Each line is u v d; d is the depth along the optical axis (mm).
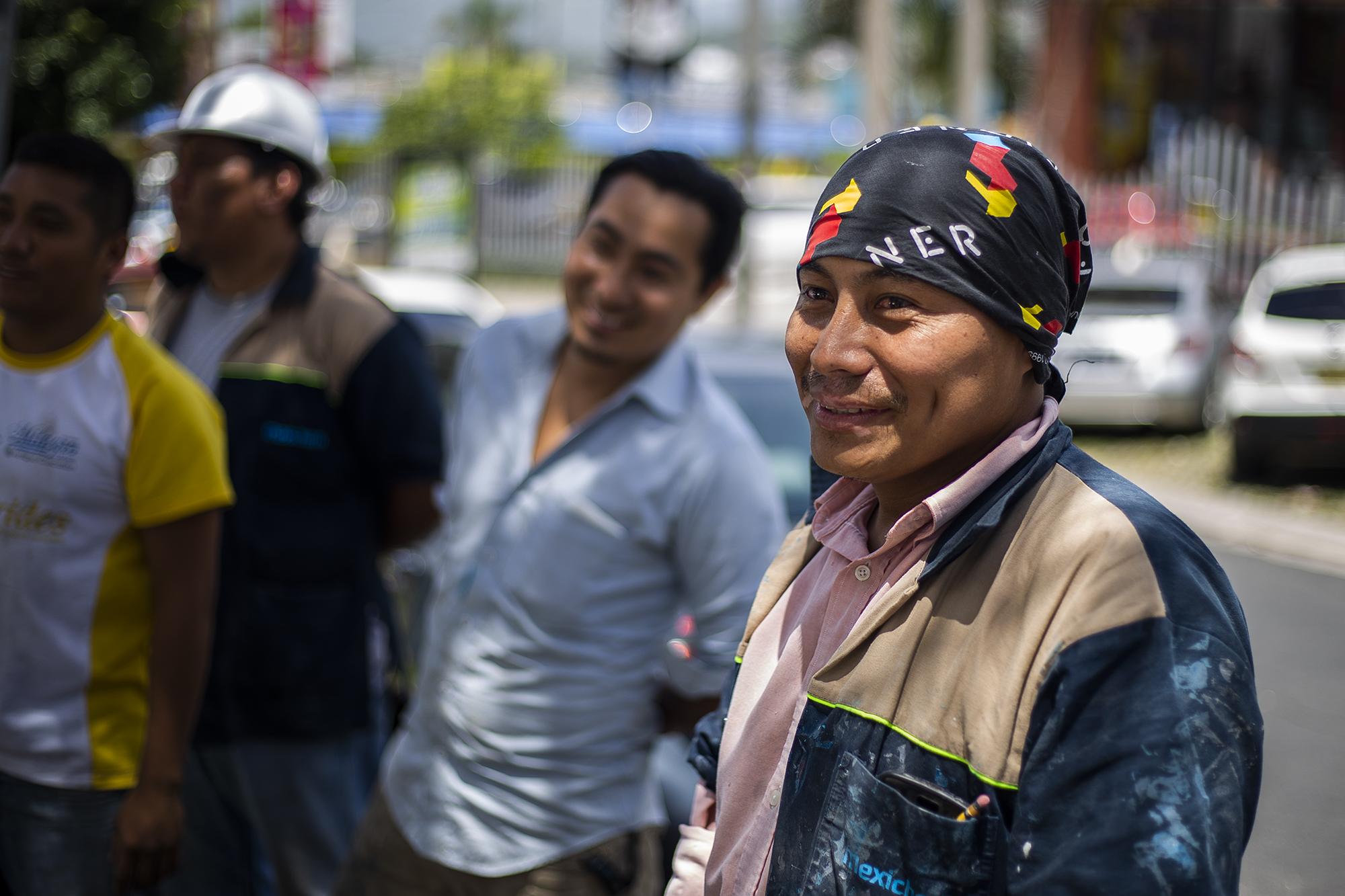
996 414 1280
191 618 2432
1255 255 14930
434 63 29844
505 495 2480
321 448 2908
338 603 2912
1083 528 1203
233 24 15992
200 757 2867
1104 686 1131
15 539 2369
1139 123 18750
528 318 2660
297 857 2896
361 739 3004
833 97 33250
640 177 2420
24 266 2348
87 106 5062
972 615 1235
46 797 2395
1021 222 1246
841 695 1283
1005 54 25094
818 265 1304
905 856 1192
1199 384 11062
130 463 2385
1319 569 7801
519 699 2365
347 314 2951
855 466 1287
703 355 5070
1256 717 1132
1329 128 18422
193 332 3018
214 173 2916
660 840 3082
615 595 2373
